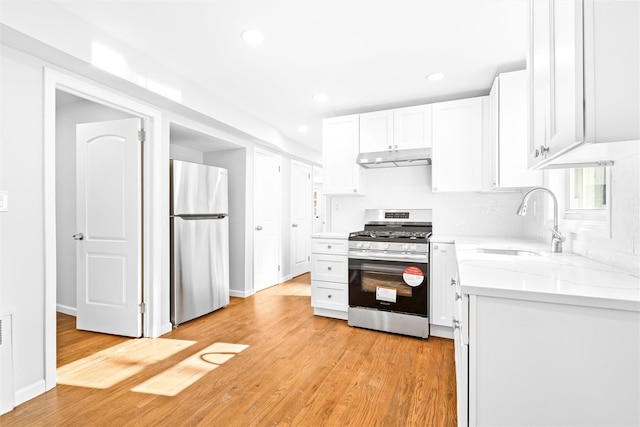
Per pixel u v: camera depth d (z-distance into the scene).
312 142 5.30
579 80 0.79
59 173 3.41
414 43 2.26
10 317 1.81
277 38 2.21
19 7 1.69
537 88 1.24
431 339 2.82
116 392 1.97
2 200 1.80
